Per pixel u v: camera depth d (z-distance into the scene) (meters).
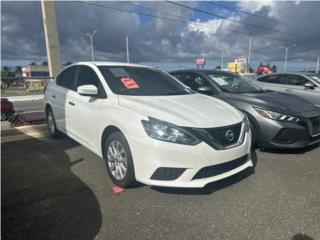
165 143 2.83
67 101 4.51
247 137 3.37
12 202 2.98
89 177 3.67
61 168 3.99
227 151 3.02
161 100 3.52
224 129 3.08
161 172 2.88
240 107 4.66
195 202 3.00
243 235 2.43
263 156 4.42
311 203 2.97
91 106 3.81
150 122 2.94
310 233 2.45
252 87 5.68
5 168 3.98
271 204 2.95
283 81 8.88
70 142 5.34
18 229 2.49
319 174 3.73
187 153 2.82
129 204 2.95
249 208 2.87
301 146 4.27
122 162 3.27
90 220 2.65
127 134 3.07
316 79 8.27
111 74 4.02
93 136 3.81
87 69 4.35
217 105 3.64
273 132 4.25
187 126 2.88
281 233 2.45
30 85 10.85
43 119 6.98
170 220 2.66
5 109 6.47
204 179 2.96
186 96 3.93
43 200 3.03
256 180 3.54
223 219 2.67
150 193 3.20
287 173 3.76
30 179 3.60
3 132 5.86
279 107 4.38
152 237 2.40
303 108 4.50
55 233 2.44
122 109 3.27
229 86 5.48
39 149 4.89
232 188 3.32
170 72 6.65
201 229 2.52
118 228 2.53
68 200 3.04
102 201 3.02
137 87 3.90
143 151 2.92
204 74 5.81
